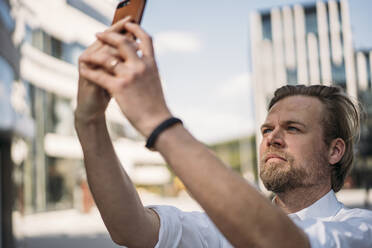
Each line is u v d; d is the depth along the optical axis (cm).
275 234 67
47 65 2248
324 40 4994
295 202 132
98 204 106
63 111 2438
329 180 135
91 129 99
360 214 118
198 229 136
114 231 109
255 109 4994
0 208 727
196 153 68
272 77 5084
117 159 106
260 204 67
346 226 90
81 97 96
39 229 1386
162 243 117
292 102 134
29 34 2055
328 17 5062
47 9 2133
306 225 87
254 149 5738
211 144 6344
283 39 5138
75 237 1160
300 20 5122
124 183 107
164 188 3928
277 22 5162
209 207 67
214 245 139
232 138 6066
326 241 81
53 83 2325
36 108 2180
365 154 1619
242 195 66
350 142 145
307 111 132
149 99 69
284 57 5116
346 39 4709
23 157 845
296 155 128
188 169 67
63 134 2431
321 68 4978
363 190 2308
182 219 132
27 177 2039
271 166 129
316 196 131
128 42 70
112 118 3147
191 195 69
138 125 69
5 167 739
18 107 764
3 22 653
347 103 143
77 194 2216
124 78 68
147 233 115
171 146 68
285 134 131
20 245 802
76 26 2339
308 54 5050
